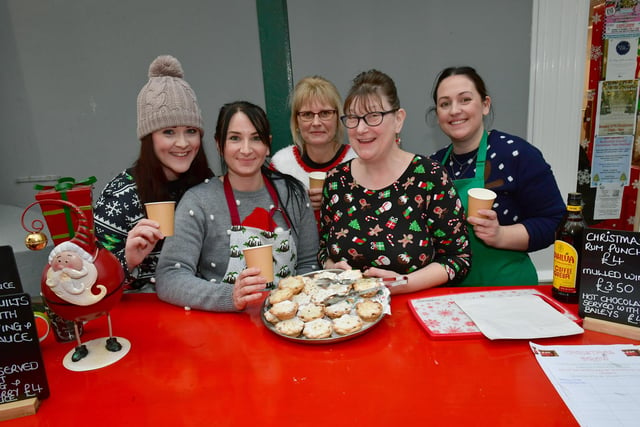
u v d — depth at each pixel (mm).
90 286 1062
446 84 1993
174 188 1878
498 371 1016
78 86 3227
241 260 1643
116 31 3113
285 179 1819
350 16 3068
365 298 1344
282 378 1035
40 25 3092
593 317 1178
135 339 1264
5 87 3199
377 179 1660
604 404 880
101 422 919
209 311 1423
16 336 959
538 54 3072
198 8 3059
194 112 1769
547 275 3422
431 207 1608
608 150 3324
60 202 1050
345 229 1683
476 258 1977
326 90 2373
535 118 3197
